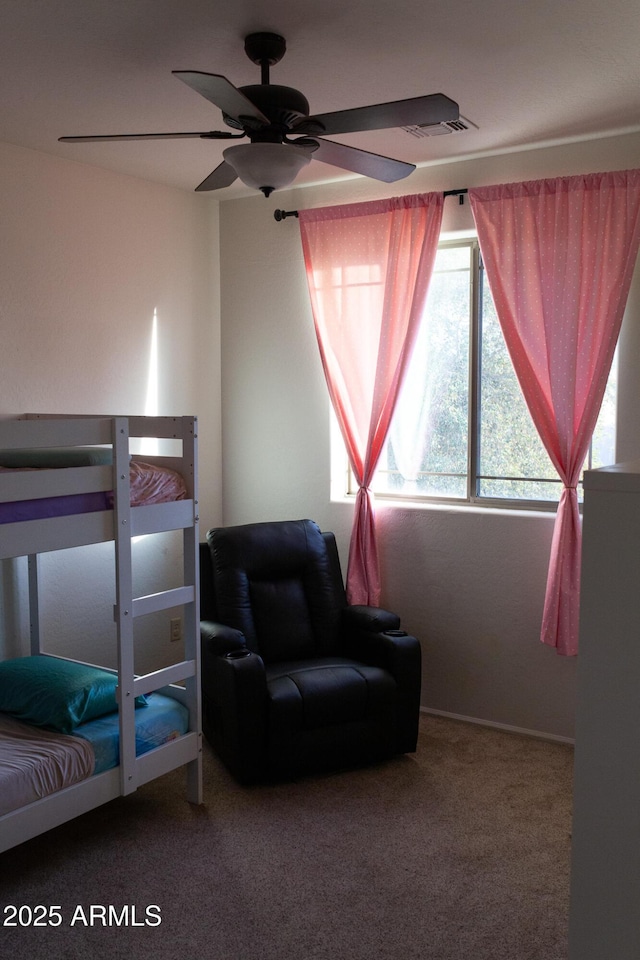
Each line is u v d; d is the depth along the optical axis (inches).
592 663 46.4
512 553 145.2
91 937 90.6
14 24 89.7
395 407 152.4
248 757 124.6
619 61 100.8
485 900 97.4
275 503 174.1
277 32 92.0
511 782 128.1
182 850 108.6
